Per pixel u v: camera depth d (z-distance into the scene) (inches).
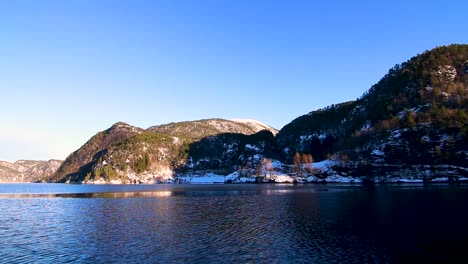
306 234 2353.6
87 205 4579.2
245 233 2431.1
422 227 2455.7
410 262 1675.7
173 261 1755.7
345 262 1694.1
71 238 2326.5
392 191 5905.5
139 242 2180.1
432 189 6087.6
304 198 5054.1
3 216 3484.3
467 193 5017.2
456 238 2113.7
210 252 1919.3
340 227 2573.8
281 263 1697.8
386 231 2361.0
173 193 7175.2
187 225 2792.8
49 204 4840.1
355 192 5989.2
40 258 1845.5
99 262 1756.9
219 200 5068.9
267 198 5265.8
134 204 4616.1
